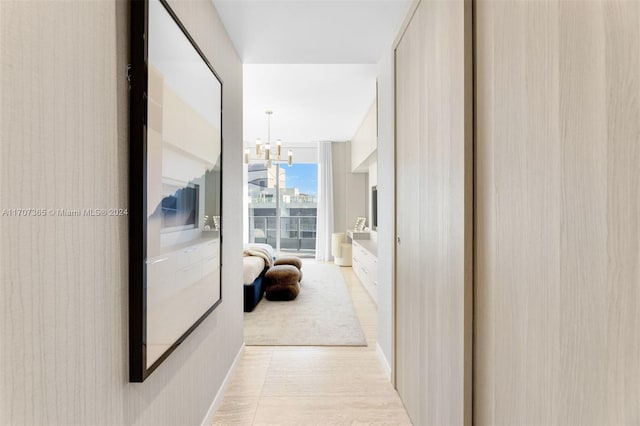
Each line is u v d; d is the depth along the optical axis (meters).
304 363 2.54
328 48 2.50
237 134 2.50
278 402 2.03
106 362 0.92
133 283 1.02
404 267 2.05
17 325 0.65
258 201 7.80
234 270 2.38
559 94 0.81
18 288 0.65
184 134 1.38
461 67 1.27
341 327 3.29
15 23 0.64
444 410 1.44
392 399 2.08
